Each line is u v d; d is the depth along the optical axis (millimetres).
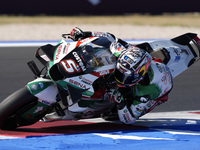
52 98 14344
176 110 20266
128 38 51125
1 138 13703
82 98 14422
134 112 15336
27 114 14461
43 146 12711
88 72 13594
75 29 15570
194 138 14086
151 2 79188
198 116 18688
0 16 76375
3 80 26953
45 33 56031
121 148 12641
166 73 15914
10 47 40906
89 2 77812
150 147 12812
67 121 17578
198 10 79375
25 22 69375
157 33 57281
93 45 14000
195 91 24547
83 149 12438
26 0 76750
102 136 14266
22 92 14469
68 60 13469
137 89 15102
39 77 15250
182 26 66625
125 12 79062
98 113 15773
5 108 14188
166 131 15266
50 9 77562
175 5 79125
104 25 65625
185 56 19203
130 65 13562
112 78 14703
